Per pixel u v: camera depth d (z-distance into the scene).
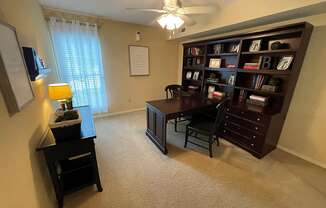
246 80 2.79
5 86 0.86
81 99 3.46
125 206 1.49
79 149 1.41
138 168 2.03
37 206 1.11
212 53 3.35
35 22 1.97
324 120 2.03
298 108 2.26
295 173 1.95
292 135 2.36
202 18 3.04
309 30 1.95
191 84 4.23
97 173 1.58
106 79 3.73
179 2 1.96
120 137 2.85
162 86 4.70
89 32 3.20
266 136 2.15
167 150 2.44
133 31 3.78
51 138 1.46
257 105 2.55
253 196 1.62
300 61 2.08
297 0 1.74
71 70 3.20
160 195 1.62
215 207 1.50
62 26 2.92
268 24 2.48
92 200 1.55
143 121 3.62
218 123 2.34
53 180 1.36
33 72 1.26
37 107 1.45
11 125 0.90
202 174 1.93
